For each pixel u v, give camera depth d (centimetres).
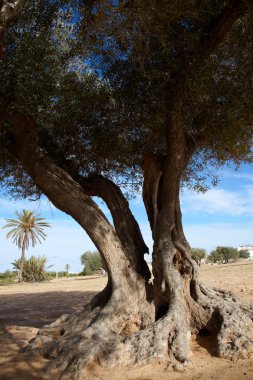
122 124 896
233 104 787
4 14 540
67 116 872
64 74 866
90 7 740
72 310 1321
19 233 4628
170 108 779
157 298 790
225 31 714
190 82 745
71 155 943
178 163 809
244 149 909
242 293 1402
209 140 859
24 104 770
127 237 855
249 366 604
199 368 614
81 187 822
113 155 938
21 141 799
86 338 675
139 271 828
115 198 888
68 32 853
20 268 4347
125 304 764
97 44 801
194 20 744
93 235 805
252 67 796
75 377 586
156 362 627
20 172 1005
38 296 1936
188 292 802
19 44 776
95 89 886
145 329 698
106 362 622
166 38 748
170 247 804
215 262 6288
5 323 1113
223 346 670
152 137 934
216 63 772
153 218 853
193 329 774
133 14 700
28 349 720
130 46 802
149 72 800
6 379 596
